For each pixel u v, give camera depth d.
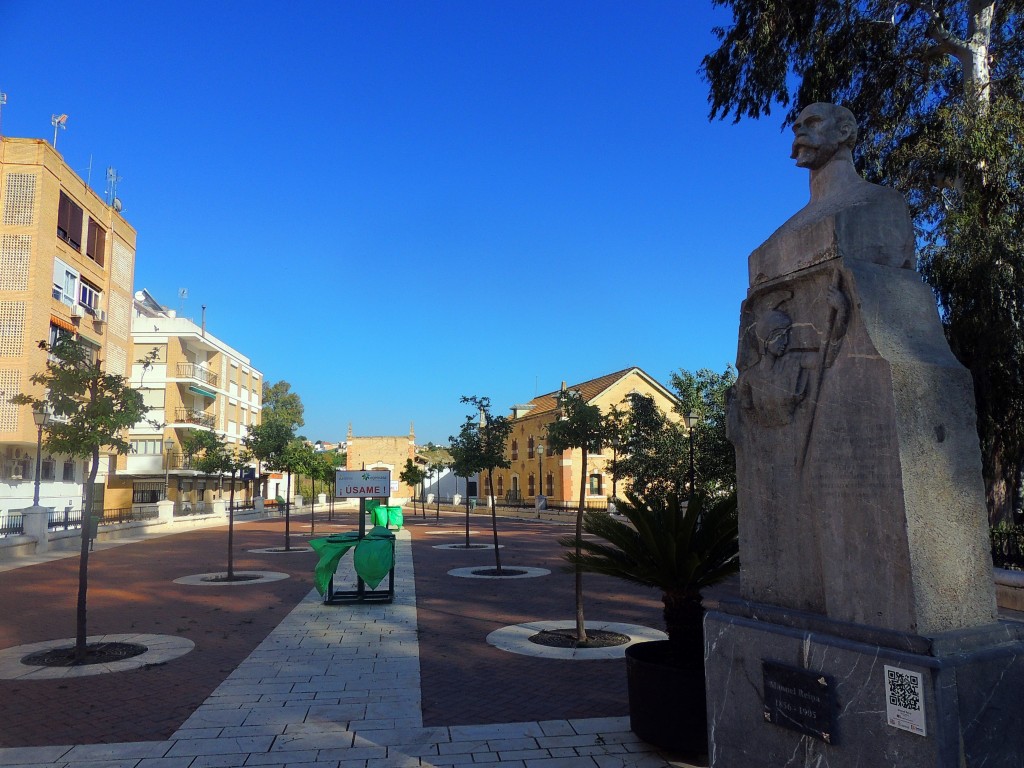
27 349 27.64
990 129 10.74
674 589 5.61
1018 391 10.73
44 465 29.86
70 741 5.45
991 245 10.42
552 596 13.10
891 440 3.15
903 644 2.98
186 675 7.40
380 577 12.05
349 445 75.69
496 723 5.84
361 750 5.21
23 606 11.90
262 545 24.11
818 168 4.07
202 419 46.56
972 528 3.26
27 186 28.52
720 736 3.86
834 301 3.48
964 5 13.35
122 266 36.38
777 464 3.87
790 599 3.73
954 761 2.74
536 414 55.47
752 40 13.66
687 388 19.58
